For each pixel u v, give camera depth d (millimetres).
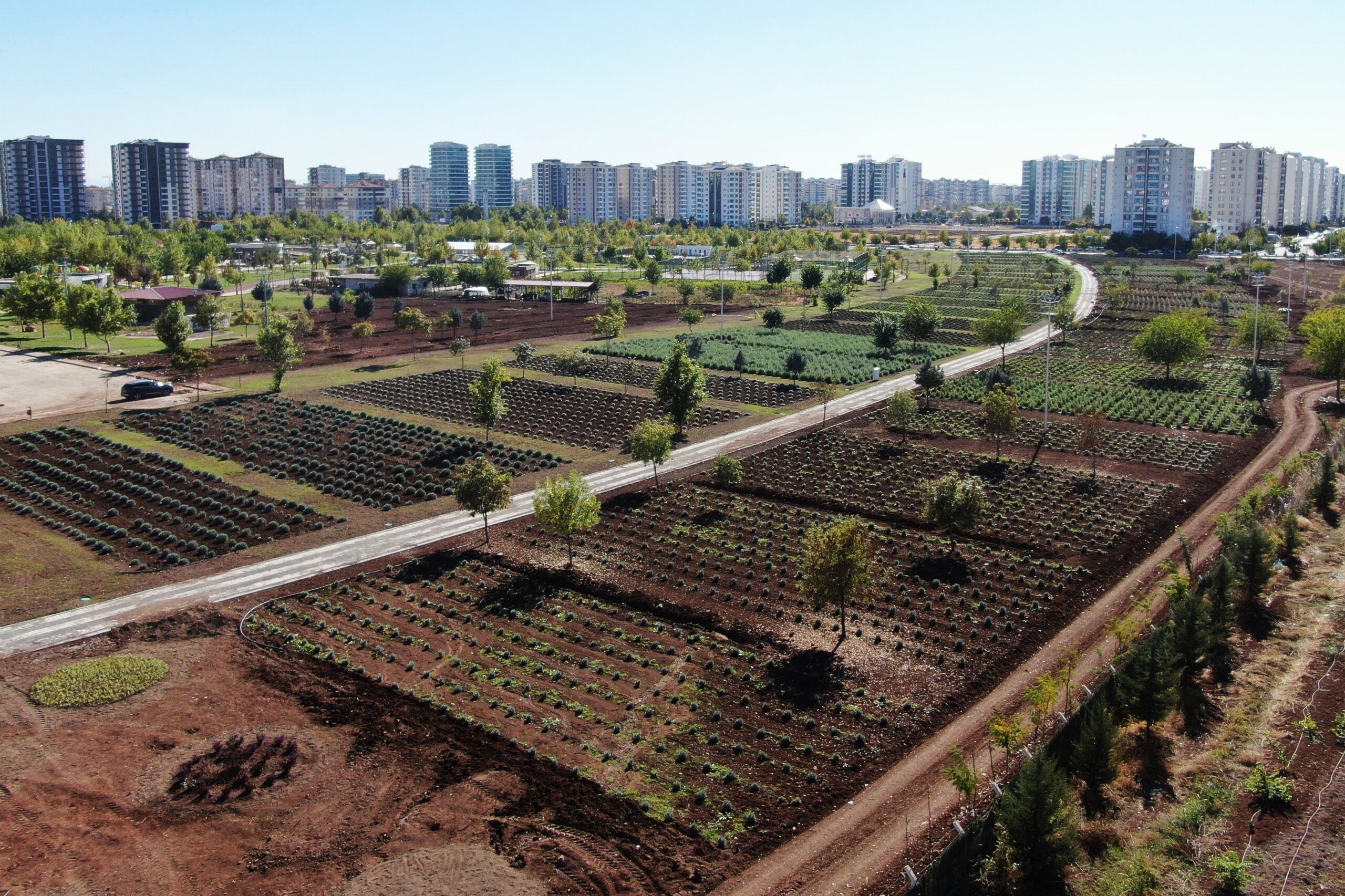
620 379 126250
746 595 62562
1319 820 40125
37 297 149000
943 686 51344
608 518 76188
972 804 41406
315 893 37062
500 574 65562
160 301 170125
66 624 58438
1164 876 37531
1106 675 50094
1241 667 53000
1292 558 66625
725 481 81688
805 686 51438
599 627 57875
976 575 65312
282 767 44531
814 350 147500
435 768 44562
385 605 61188
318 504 79938
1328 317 128500
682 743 46531
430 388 120750
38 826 40844
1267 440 98562
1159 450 94875
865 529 58312
